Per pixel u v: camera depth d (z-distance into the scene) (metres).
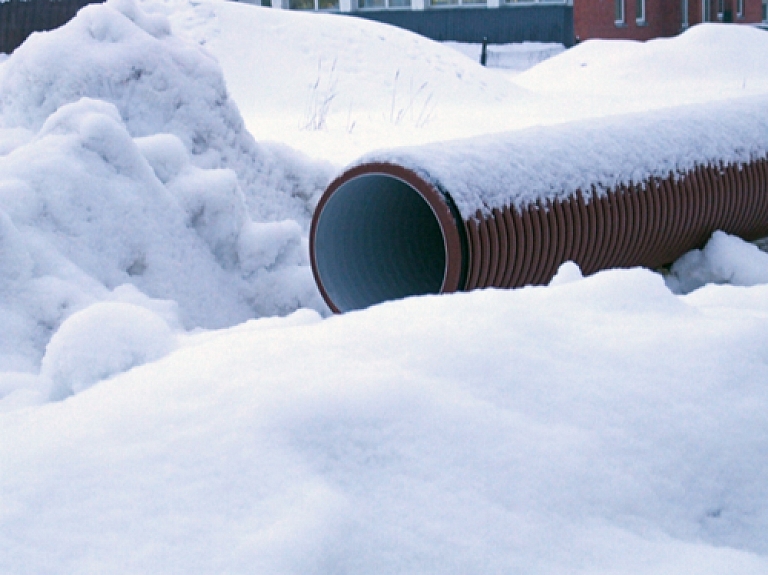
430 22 34.31
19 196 4.99
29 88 6.72
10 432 2.02
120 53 6.85
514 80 27.58
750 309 3.01
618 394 2.11
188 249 5.59
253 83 17.78
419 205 6.43
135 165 5.57
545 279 5.55
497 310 2.46
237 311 5.63
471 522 1.71
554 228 5.48
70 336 2.69
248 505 1.70
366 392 1.98
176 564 1.56
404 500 1.75
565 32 33.38
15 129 6.50
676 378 2.19
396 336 2.28
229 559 1.57
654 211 6.31
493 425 1.95
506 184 5.26
